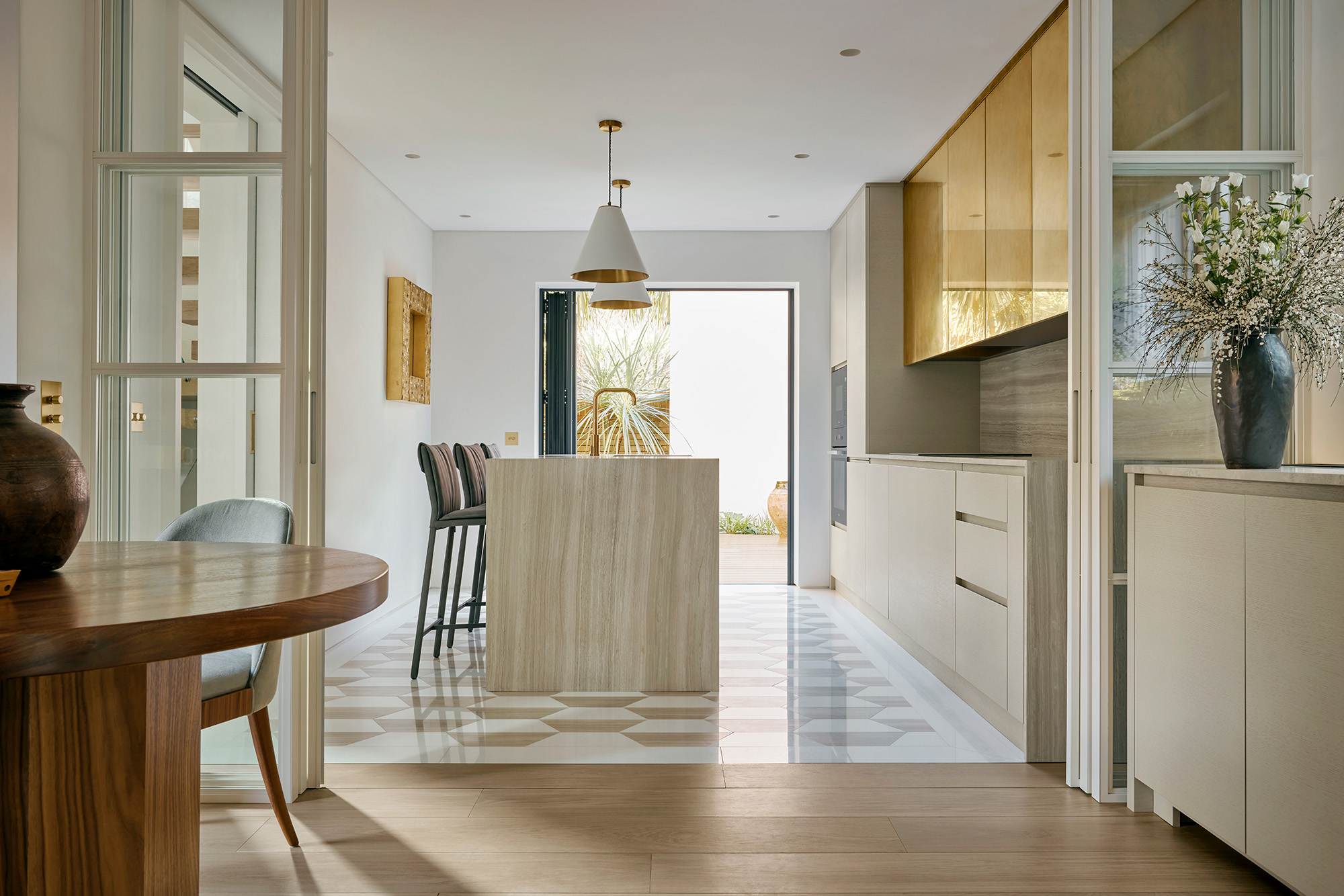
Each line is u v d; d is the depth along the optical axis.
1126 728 2.38
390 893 1.84
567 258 6.13
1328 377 2.38
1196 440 2.38
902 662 3.96
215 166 2.38
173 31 2.40
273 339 2.37
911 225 4.89
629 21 3.09
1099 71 2.40
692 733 2.93
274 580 1.20
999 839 2.11
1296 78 2.46
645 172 4.81
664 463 3.46
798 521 6.09
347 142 4.32
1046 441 4.07
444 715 3.13
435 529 3.77
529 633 3.45
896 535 4.21
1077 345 2.45
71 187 2.35
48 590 1.12
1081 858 2.00
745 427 10.21
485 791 2.41
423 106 3.86
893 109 3.93
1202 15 2.44
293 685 2.34
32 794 1.12
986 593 3.07
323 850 2.04
